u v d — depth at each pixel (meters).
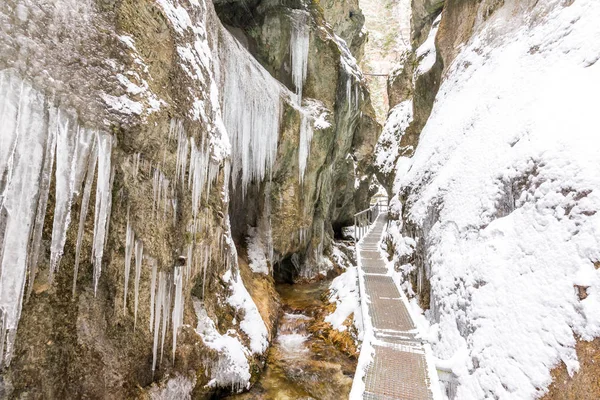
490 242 3.67
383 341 4.22
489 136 4.77
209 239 4.77
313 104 10.84
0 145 1.91
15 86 1.99
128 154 2.92
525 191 3.41
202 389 4.05
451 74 8.41
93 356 2.79
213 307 4.91
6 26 1.95
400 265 7.02
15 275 2.04
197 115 4.03
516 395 2.56
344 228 19.97
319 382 5.02
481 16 7.80
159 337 3.55
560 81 3.89
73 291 2.39
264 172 8.79
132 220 3.05
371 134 19.33
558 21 4.70
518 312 2.88
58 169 2.26
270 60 9.70
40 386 2.39
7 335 2.05
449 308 4.06
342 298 7.59
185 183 3.88
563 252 2.69
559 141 3.21
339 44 12.87
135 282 3.06
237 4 8.60
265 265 8.79
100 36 2.63
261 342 5.40
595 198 2.58
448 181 5.37
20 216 2.05
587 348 2.22
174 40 3.71
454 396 3.33
